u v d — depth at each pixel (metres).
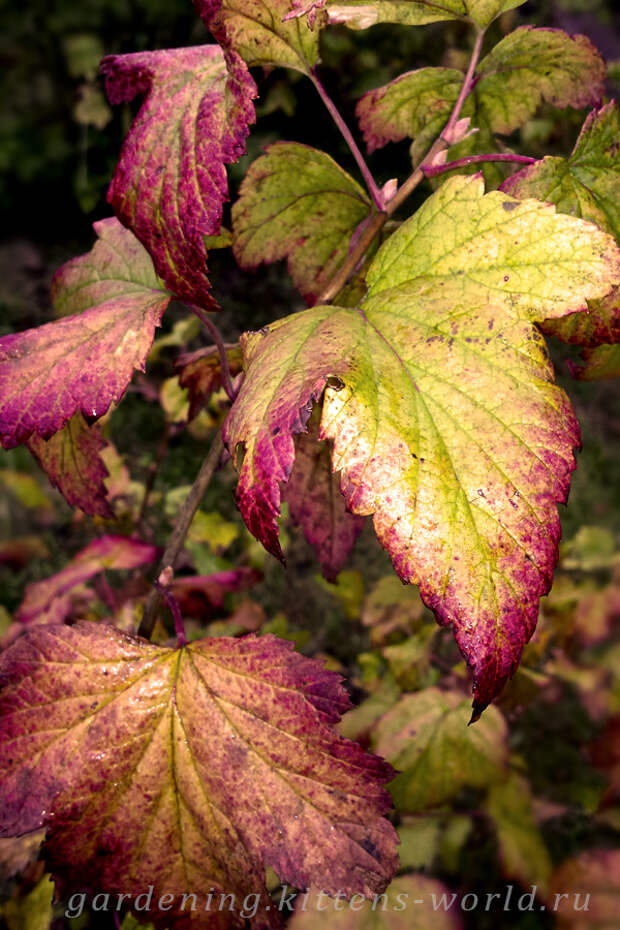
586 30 1.03
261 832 0.22
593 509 0.69
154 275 0.25
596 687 0.46
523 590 0.19
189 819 0.22
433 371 0.20
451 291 0.21
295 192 0.26
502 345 0.20
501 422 0.20
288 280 0.87
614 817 0.44
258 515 0.19
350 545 0.29
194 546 0.41
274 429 0.20
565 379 0.83
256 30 0.22
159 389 0.46
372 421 0.20
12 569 0.54
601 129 0.23
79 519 0.41
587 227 0.20
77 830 0.22
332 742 0.22
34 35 1.04
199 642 0.23
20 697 0.22
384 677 0.39
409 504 0.19
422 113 0.26
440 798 0.35
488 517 0.19
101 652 0.23
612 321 0.23
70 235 1.11
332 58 0.62
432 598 0.19
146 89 0.23
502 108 0.26
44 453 0.27
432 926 0.32
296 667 0.23
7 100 1.07
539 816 0.40
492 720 0.35
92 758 0.22
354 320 0.21
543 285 0.20
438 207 0.22
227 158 0.21
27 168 1.08
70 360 0.23
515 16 0.36
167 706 0.23
